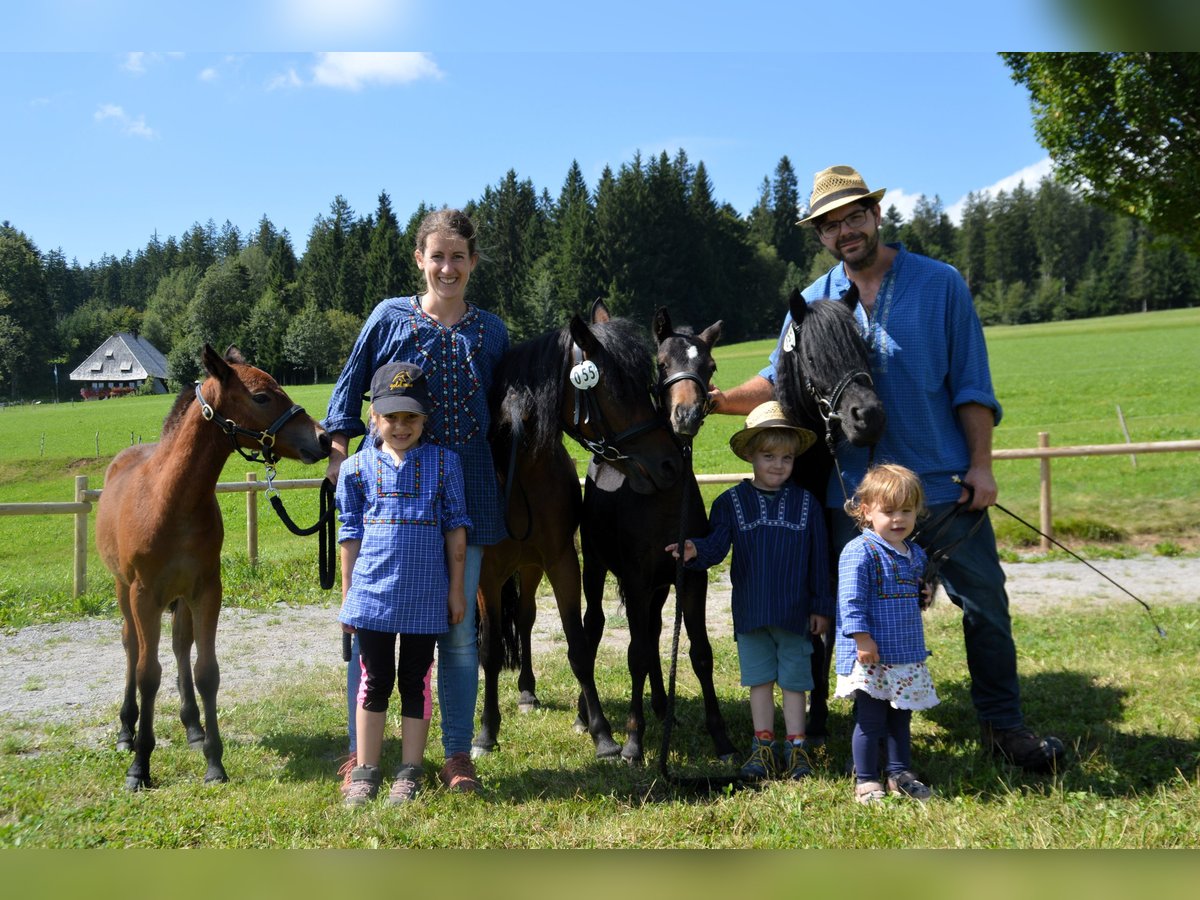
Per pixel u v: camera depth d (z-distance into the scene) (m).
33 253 94.19
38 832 3.47
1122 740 4.21
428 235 4.11
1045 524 10.27
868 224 4.01
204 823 3.55
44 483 29.03
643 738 4.54
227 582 9.51
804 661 4.13
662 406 4.04
